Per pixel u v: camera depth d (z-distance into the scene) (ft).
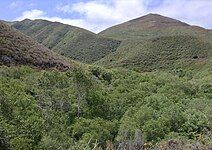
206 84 282.77
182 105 209.26
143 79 280.72
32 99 159.84
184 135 168.35
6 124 90.89
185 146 107.65
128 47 633.20
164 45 581.94
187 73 451.94
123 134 148.87
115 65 541.34
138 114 175.63
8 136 85.40
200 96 254.27
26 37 304.50
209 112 196.13
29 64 256.52
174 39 598.75
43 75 188.24
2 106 106.83
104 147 138.62
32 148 93.20
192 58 532.32
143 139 141.90
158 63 529.45
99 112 183.01
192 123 179.32
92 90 191.72
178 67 499.51
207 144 110.93
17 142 86.28
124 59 561.43
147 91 241.55
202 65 484.33
